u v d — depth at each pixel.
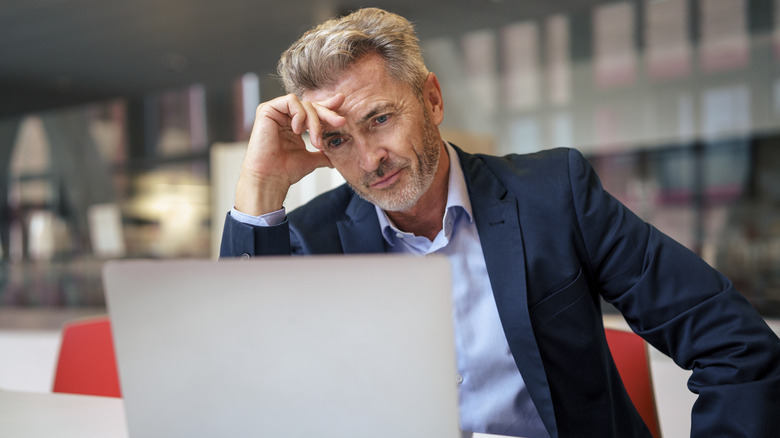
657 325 1.04
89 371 1.56
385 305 0.64
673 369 2.07
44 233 6.45
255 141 1.14
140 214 7.00
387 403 0.66
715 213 5.83
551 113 6.32
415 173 1.09
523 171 1.18
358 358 0.66
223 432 0.72
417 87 1.09
